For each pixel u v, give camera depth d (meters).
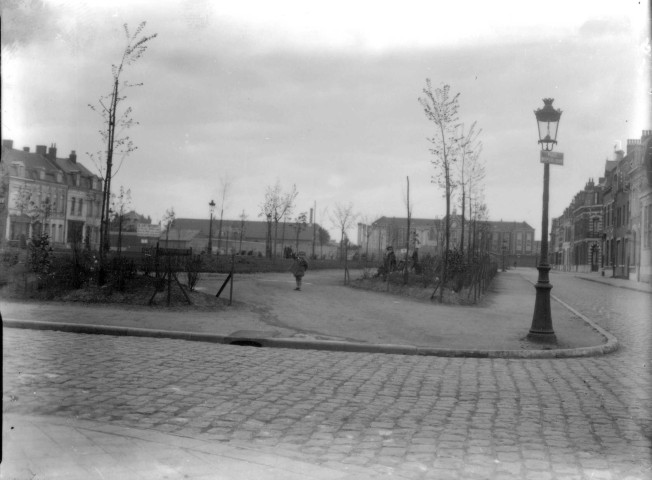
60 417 4.89
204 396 5.88
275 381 6.73
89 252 14.27
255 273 28.67
